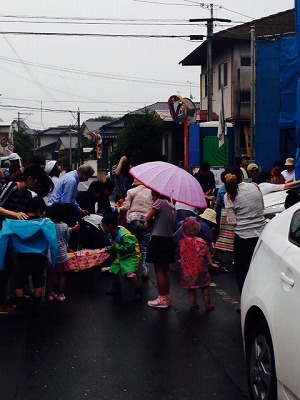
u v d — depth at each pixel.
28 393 3.80
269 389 3.20
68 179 7.32
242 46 21.84
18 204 5.63
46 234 5.44
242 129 22.03
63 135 69.19
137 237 7.32
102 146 34.53
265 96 15.38
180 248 5.82
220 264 8.25
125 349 4.65
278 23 22.34
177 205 7.64
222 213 7.87
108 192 8.13
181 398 3.73
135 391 3.84
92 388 3.88
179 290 6.76
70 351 4.59
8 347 4.69
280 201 7.41
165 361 4.39
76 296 6.42
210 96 19.98
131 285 6.97
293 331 2.87
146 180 5.79
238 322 5.43
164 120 24.67
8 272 5.68
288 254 3.22
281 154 15.52
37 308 5.57
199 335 5.02
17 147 50.66
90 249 7.43
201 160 16.94
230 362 4.37
